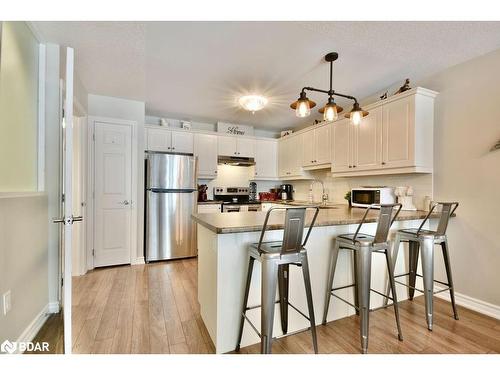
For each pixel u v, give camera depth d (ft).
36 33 6.33
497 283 6.90
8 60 5.19
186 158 12.28
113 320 6.44
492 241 7.02
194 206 12.50
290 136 14.98
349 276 6.88
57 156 6.91
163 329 6.05
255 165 15.65
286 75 8.71
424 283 6.43
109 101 10.82
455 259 7.79
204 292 6.27
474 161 7.39
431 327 6.17
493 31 6.18
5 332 4.77
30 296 5.77
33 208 5.93
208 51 7.22
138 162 11.33
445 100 8.10
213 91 10.20
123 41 6.75
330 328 6.23
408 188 8.76
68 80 4.95
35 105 6.55
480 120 7.27
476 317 6.82
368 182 11.02
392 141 8.63
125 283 8.96
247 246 5.54
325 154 12.03
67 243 4.85
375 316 6.84
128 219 11.11
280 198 16.55
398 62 7.76
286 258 4.74
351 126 10.40
